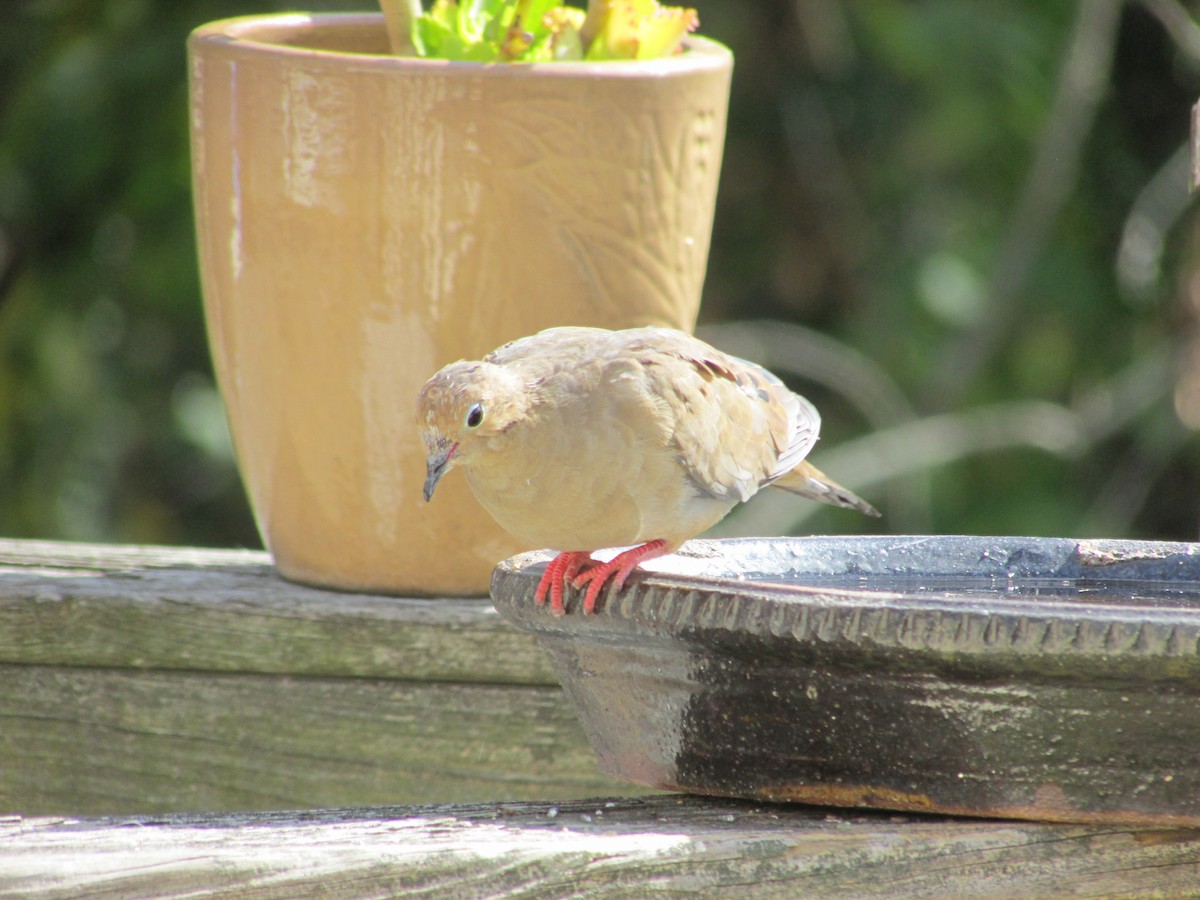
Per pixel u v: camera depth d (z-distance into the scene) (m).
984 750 5.26
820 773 5.52
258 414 7.97
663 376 6.79
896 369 17.45
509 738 7.68
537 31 8.00
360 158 7.46
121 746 7.69
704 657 5.51
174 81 15.63
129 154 15.91
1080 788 5.26
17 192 16.03
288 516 8.01
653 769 5.88
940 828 5.43
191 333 17.16
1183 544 6.96
